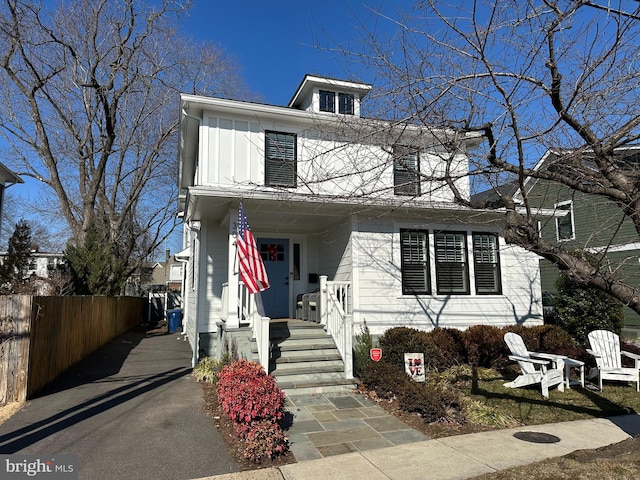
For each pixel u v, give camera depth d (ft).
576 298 34.68
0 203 30.45
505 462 14.21
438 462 14.26
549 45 13.04
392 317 30.81
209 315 32.99
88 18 50.44
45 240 95.71
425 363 27.63
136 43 53.31
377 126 17.87
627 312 50.29
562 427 18.31
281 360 25.23
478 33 13.29
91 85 49.75
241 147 32.22
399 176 31.89
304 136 33.83
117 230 64.18
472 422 18.76
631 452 12.82
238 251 26.07
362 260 30.66
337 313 27.17
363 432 17.53
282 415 17.48
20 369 21.34
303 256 36.88
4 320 21.35
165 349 39.81
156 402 21.17
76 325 30.86
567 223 46.91
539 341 31.01
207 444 15.83
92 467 13.83
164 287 104.78
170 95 64.13
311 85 36.35
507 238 14.65
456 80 14.21
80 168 56.34
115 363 31.91
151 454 14.88
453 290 33.04
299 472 13.53
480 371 28.30
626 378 24.50
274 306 35.53
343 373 25.29
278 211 29.63
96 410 19.79
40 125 50.88
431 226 32.91
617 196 13.05
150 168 68.28
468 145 20.01
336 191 32.48
